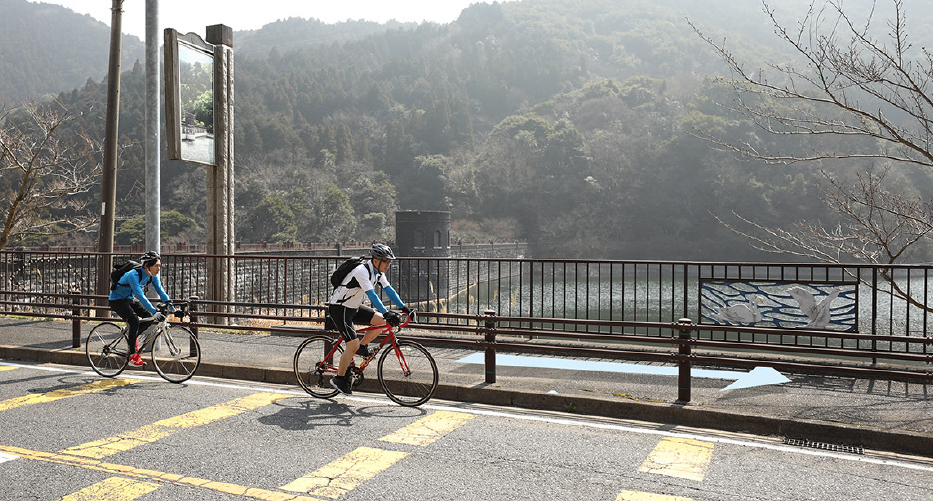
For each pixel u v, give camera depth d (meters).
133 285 7.93
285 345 10.11
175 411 6.65
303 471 4.89
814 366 6.67
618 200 124.38
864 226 9.90
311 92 159.62
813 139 97.25
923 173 55.34
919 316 25.05
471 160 137.62
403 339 7.12
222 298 12.92
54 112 18.98
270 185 96.06
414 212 61.69
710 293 8.77
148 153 11.39
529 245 120.00
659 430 6.18
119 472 4.83
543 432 6.05
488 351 7.53
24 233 18.78
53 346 9.73
